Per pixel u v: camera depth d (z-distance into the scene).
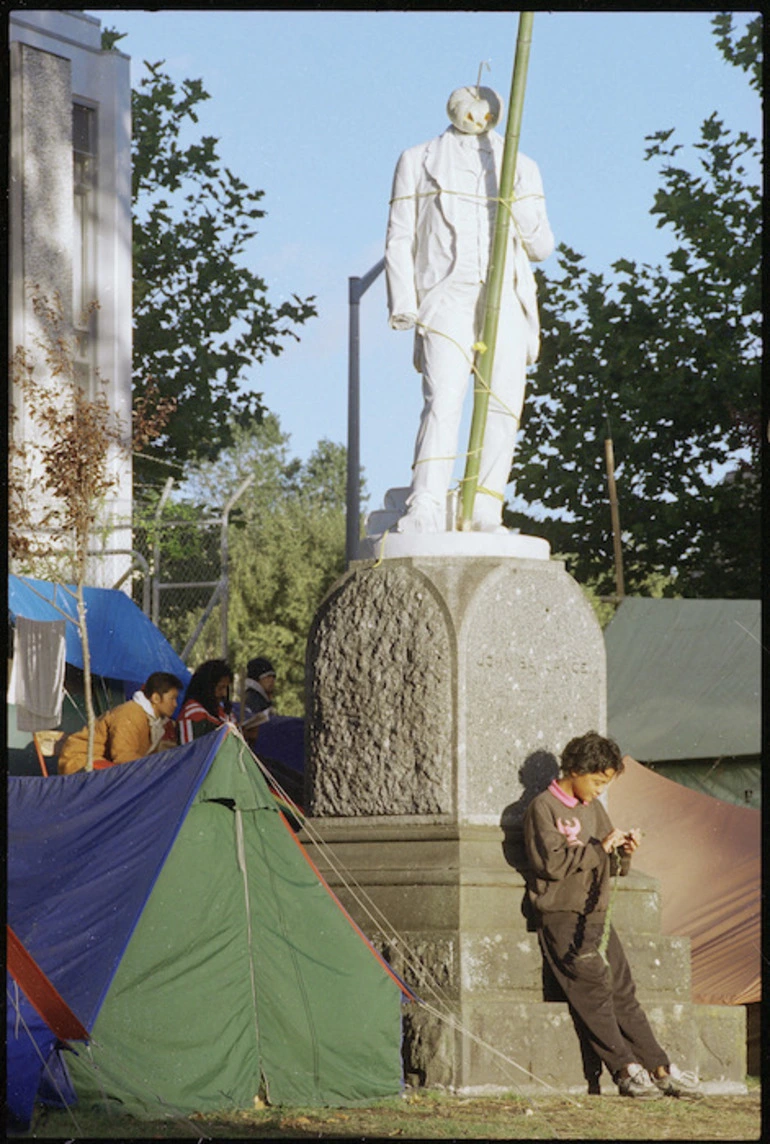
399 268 10.31
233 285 23.84
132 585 17.02
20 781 8.87
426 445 10.13
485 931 9.02
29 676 11.91
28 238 16.86
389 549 9.84
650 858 12.12
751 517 21.36
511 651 9.59
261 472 45.03
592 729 9.88
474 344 10.19
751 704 15.09
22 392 15.40
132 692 13.93
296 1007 8.37
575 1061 8.88
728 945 10.68
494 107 10.38
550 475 21.81
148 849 8.18
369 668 9.63
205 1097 7.94
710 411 21.48
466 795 9.36
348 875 9.34
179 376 23.72
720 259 21.66
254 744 12.45
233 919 8.29
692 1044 9.28
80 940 7.86
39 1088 7.59
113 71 18.33
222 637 16.17
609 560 22.06
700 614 15.78
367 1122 7.65
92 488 13.60
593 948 8.90
